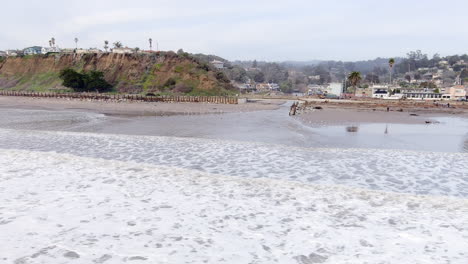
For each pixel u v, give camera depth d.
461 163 14.78
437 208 8.73
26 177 10.95
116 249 6.07
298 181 11.91
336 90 139.25
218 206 8.59
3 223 7.14
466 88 121.50
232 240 6.58
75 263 5.52
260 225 7.39
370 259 5.91
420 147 20.69
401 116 45.38
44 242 6.29
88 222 7.32
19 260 5.59
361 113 49.41
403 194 9.88
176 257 5.80
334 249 6.29
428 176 12.71
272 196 9.50
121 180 10.85
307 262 5.75
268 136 24.56
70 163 13.03
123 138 20.97
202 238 6.64
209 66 107.44
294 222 7.62
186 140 20.38
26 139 20.20
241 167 13.92
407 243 6.62
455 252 6.24
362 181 12.01
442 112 56.91
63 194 9.27
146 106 59.72
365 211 8.44
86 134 22.38
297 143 21.41
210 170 13.43
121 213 7.91
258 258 5.85
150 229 7.02
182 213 8.02
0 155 14.16
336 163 14.68
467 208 8.78
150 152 16.86
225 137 23.77
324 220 7.79
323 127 31.55
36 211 7.91
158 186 10.27
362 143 21.86
